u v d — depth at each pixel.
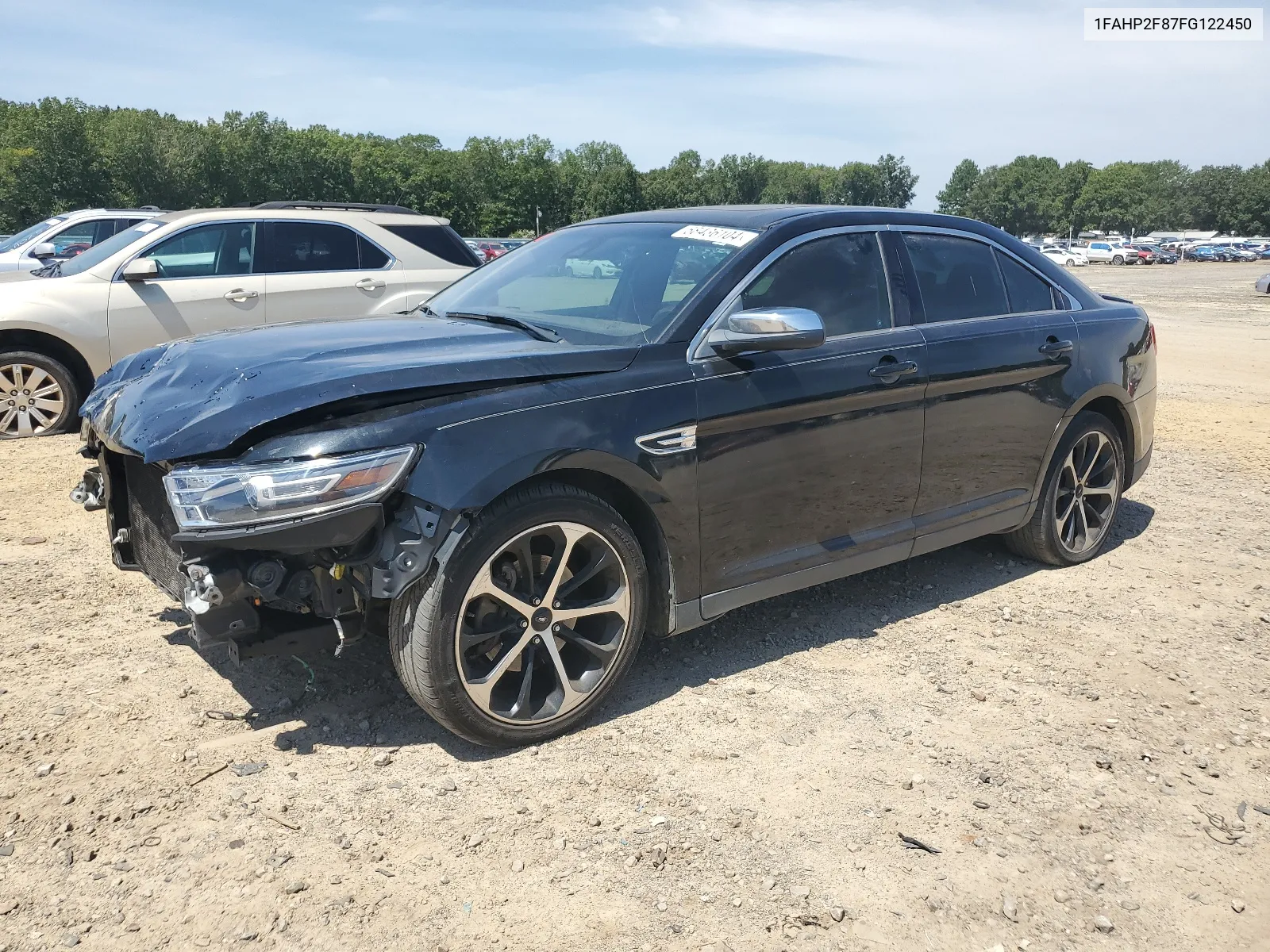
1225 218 149.38
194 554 2.77
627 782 3.03
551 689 3.31
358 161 124.94
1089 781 3.12
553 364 3.20
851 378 3.79
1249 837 2.87
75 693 3.46
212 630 2.81
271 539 2.70
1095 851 2.78
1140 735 3.42
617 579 3.33
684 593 3.50
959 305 4.39
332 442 2.78
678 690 3.66
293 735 3.24
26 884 2.50
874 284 4.08
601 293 3.87
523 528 3.03
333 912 2.44
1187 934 2.47
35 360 7.49
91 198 98.19
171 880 2.53
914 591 4.73
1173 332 18.69
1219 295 32.78
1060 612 4.50
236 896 2.48
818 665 3.89
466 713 3.04
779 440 3.63
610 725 3.38
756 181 185.75
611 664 3.35
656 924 2.44
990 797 3.02
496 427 2.98
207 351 3.39
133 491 3.37
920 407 4.08
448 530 2.87
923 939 2.41
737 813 2.89
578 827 2.81
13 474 6.39
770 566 3.73
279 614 2.98
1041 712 3.56
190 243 7.98
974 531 4.51
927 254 4.34
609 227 4.41
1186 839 2.85
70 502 5.78
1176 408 10.06
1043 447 4.72
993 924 2.47
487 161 135.38
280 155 115.31
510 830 2.78
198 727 3.27
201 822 2.77
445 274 8.93
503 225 135.38
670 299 3.61
